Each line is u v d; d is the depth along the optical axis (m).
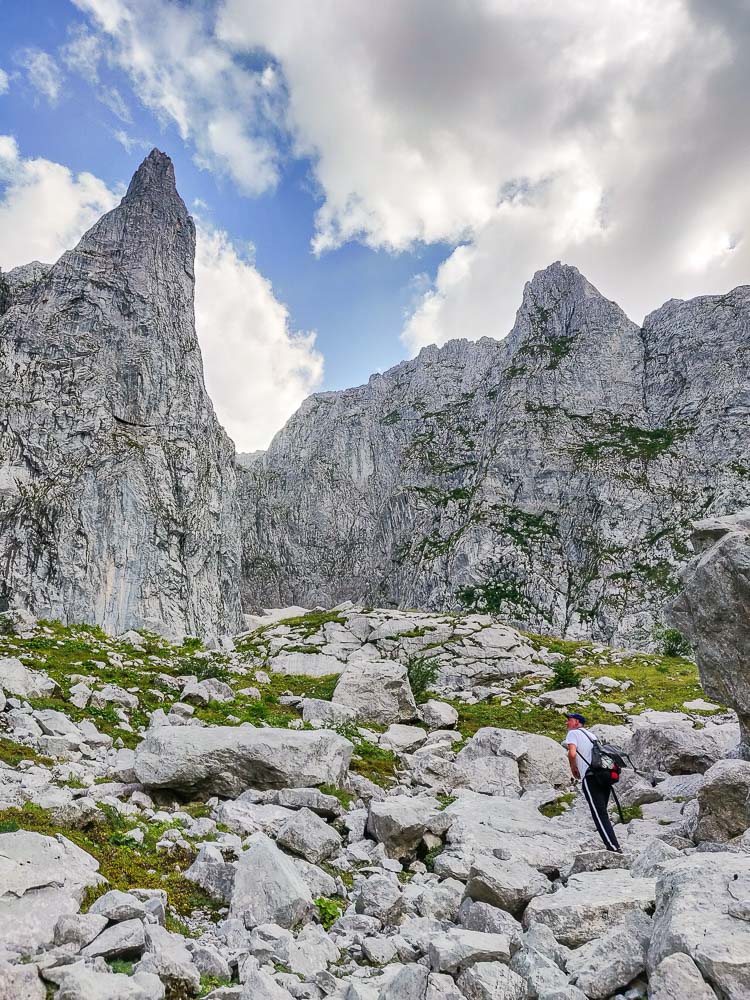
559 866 10.66
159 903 7.63
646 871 9.22
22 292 148.88
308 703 24.06
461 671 43.97
